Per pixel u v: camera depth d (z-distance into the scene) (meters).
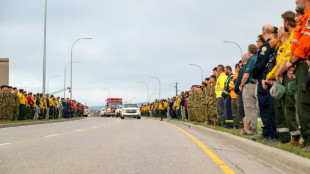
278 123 7.78
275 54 7.99
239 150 8.60
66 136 12.30
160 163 6.59
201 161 6.86
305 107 6.25
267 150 7.04
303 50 6.01
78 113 52.09
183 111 27.69
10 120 22.28
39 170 5.84
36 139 11.14
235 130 12.42
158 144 9.77
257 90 8.66
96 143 9.92
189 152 8.13
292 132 7.23
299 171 5.50
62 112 37.88
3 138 11.55
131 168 6.06
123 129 16.70
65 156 7.38
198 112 20.14
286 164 6.03
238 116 13.27
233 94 13.22
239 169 6.05
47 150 8.35
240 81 10.94
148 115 58.75
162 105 38.47
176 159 7.08
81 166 6.22
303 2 6.07
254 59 9.66
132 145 9.45
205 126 15.79
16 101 22.94
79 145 9.41
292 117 7.20
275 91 7.14
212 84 16.30
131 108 43.16
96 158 7.12
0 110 21.77
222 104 14.74
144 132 14.51
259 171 5.88
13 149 8.53
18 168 6.01
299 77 6.25
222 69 15.02
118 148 8.77
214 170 5.94
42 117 29.80
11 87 22.27
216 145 9.66
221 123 15.00
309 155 5.86
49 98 32.84
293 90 6.51
